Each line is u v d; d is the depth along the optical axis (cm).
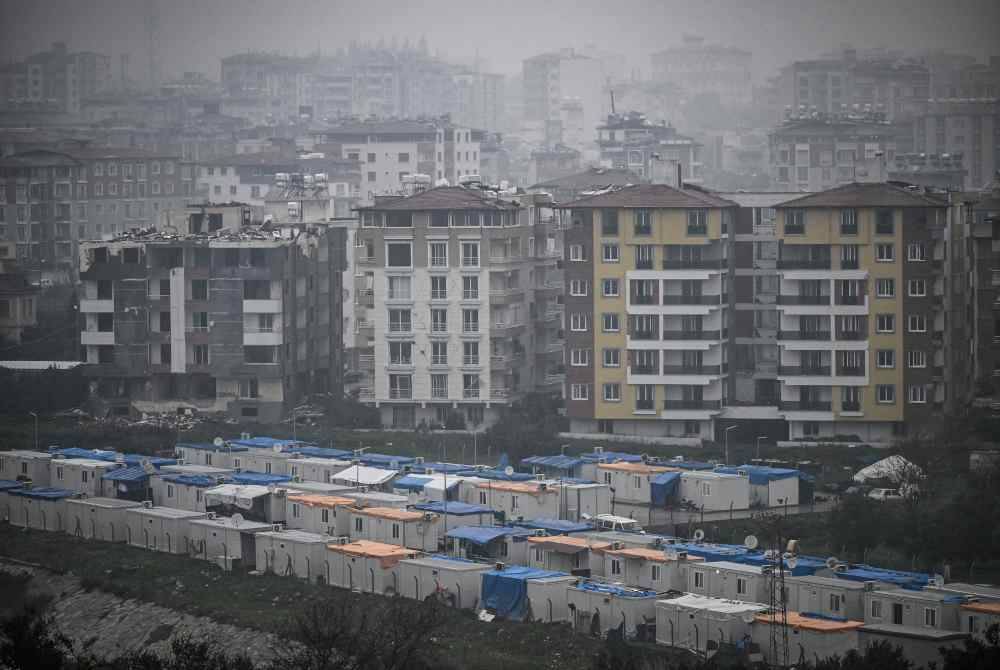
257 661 19000
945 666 15825
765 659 17175
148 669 17662
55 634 19000
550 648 18062
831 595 17812
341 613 18250
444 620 18450
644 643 17950
